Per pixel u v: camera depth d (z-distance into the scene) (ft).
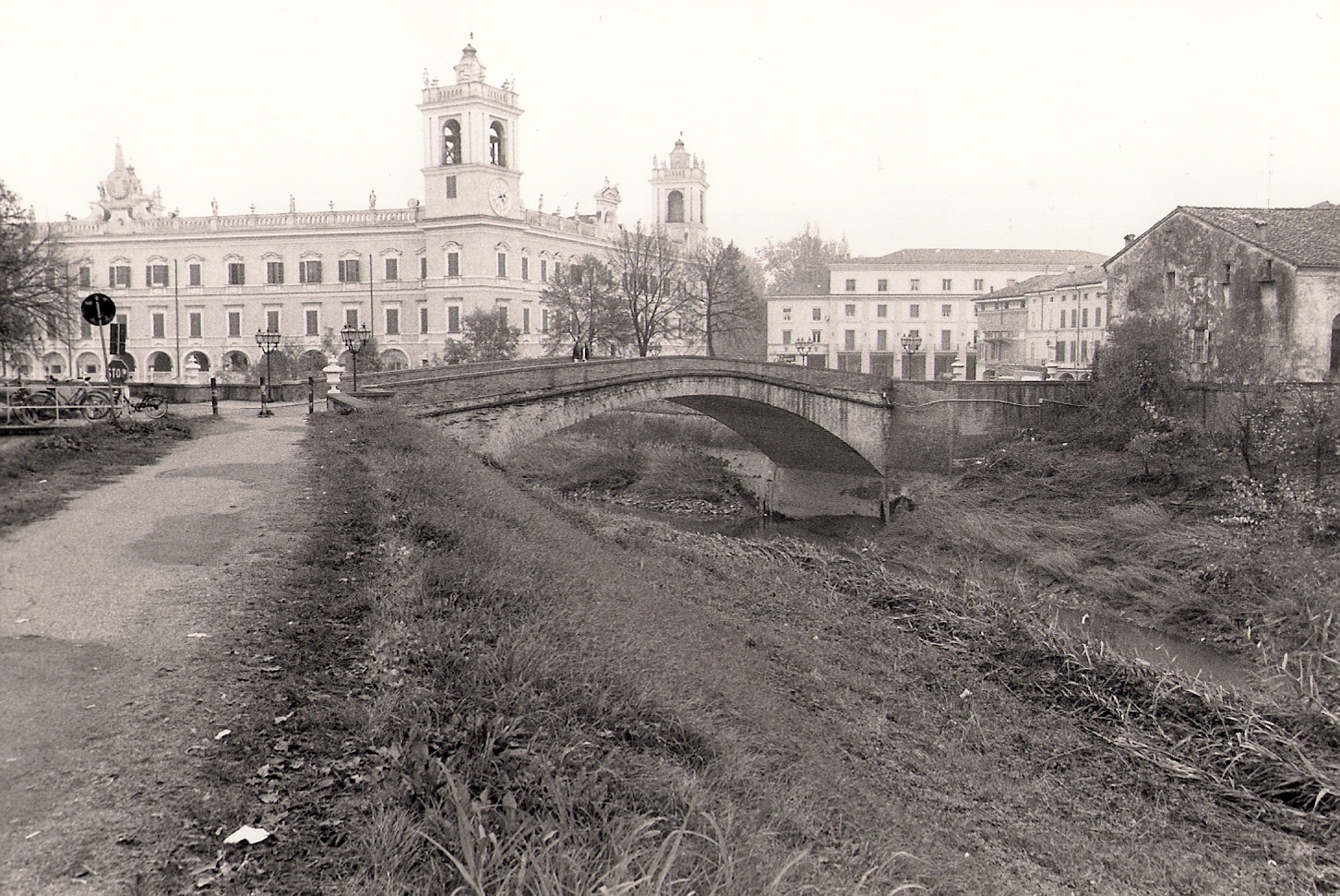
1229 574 93.40
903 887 26.45
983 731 50.72
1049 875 36.06
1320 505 100.01
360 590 36.47
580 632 37.17
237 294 281.54
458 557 41.09
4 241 85.92
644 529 100.53
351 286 274.98
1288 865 40.60
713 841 25.34
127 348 287.28
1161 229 163.53
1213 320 153.38
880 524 149.38
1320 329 139.13
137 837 20.76
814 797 33.30
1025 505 130.21
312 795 23.20
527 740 27.43
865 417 161.79
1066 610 92.07
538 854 22.40
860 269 317.63
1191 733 53.06
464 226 258.57
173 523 44.27
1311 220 156.04
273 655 29.94
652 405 197.88
